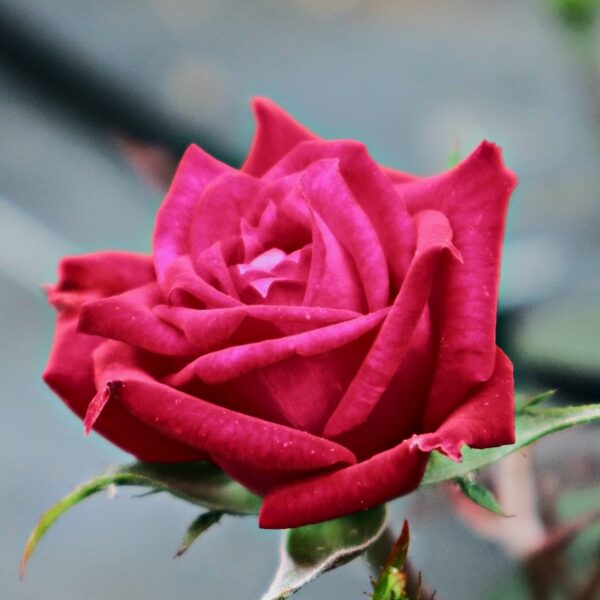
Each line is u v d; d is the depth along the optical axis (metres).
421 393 0.25
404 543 0.24
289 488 0.24
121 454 0.34
